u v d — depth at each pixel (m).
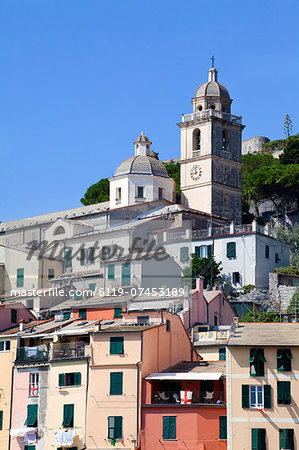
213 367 104.50
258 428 91.06
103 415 99.50
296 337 95.25
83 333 105.31
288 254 174.75
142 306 124.88
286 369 92.31
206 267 163.25
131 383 99.56
